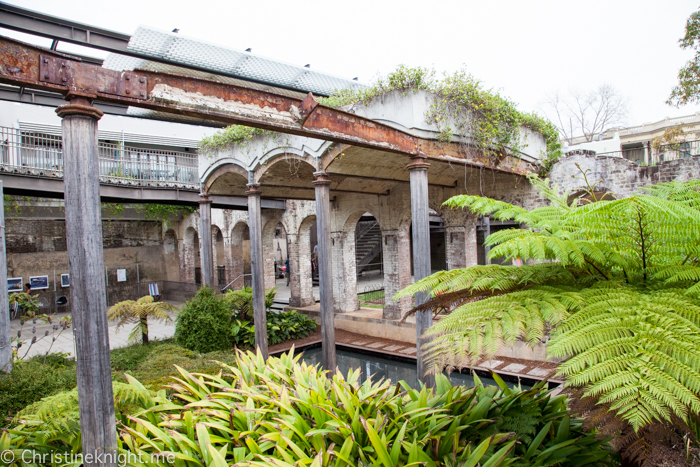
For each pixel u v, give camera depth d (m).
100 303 2.97
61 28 7.69
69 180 2.95
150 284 18.59
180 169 14.97
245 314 12.17
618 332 1.99
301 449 2.65
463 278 2.81
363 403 3.03
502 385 3.55
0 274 5.39
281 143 8.49
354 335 12.59
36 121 14.97
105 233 18.14
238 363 4.11
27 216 15.84
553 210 3.11
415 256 6.31
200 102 3.69
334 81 9.83
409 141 6.20
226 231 18.78
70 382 4.99
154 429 2.97
